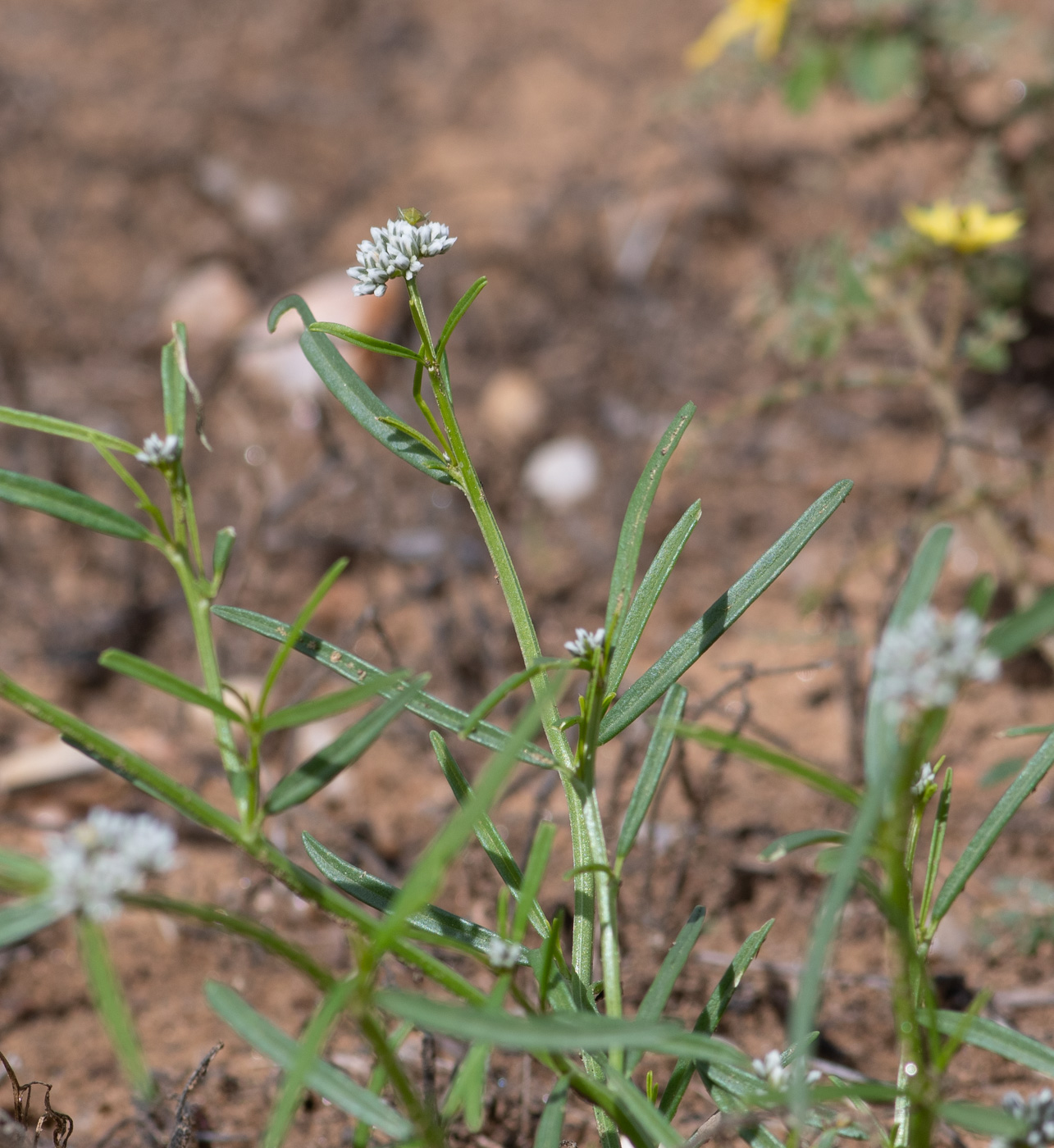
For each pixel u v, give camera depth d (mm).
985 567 564
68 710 526
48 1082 422
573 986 351
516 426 661
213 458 642
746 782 471
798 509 611
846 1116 341
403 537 598
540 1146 333
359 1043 419
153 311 721
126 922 452
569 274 743
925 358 530
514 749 325
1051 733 349
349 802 478
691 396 677
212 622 560
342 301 686
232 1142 404
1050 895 427
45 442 630
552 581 587
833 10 621
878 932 439
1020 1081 412
